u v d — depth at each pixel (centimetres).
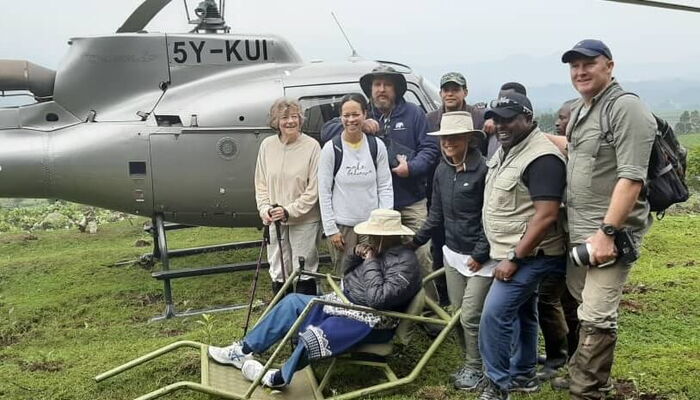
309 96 566
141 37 571
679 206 1062
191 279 659
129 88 576
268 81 573
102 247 846
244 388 369
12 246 859
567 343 398
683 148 319
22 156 555
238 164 562
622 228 296
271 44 592
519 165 325
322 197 428
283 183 455
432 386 388
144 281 661
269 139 469
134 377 414
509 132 324
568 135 315
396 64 605
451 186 373
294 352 359
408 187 454
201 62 579
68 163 558
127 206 577
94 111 578
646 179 291
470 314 370
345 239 433
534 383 378
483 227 353
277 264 476
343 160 423
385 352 378
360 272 379
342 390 388
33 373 430
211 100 562
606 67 296
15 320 548
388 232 361
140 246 842
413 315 372
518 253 324
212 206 576
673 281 588
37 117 577
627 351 433
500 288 338
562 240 336
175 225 720
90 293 621
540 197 316
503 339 341
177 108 562
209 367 386
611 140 294
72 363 446
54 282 668
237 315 541
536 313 371
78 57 577
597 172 303
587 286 315
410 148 453
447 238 384
